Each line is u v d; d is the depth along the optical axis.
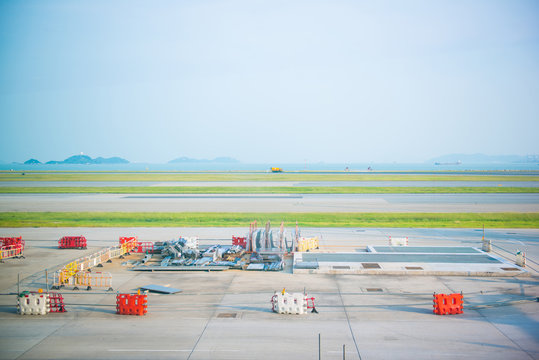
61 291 27.92
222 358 17.83
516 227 54.06
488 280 30.08
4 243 40.69
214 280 30.70
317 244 42.09
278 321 22.25
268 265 34.56
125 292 27.78
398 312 23.61
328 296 26.62
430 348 18.80
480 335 20.30
